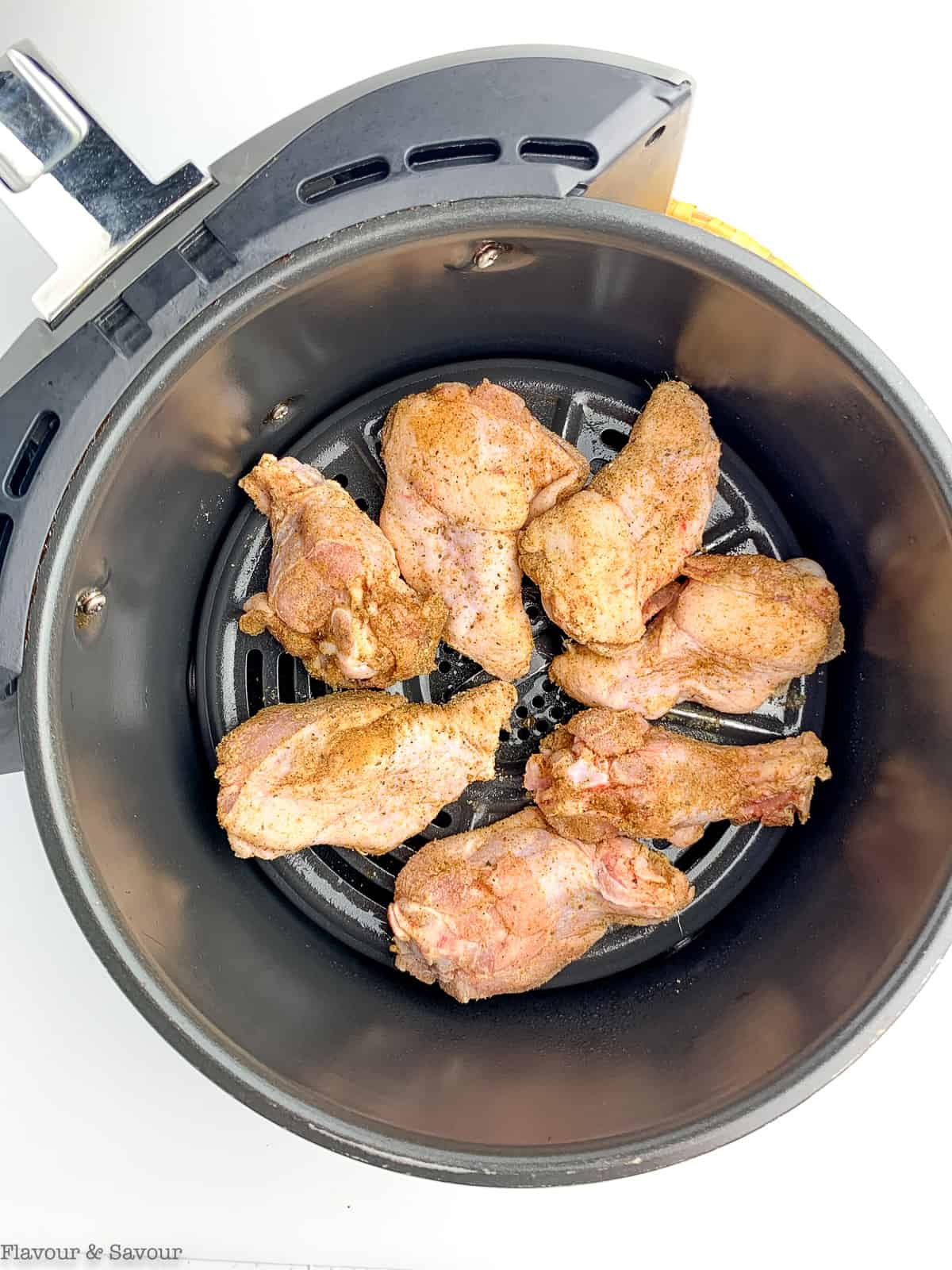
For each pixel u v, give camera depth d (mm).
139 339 226
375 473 323
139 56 362
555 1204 349
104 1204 348
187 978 251
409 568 298
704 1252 346
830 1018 254
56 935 354
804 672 307
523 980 305
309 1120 233
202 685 323
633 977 323
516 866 298
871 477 278
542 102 231
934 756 269
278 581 291
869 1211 347
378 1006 307
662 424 292
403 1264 346
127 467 238
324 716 288
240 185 226
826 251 372
